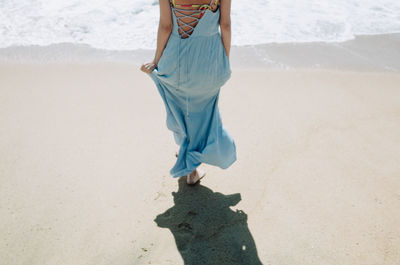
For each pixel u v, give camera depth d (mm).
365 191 2998
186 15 2264
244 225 2668
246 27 6328
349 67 5191
